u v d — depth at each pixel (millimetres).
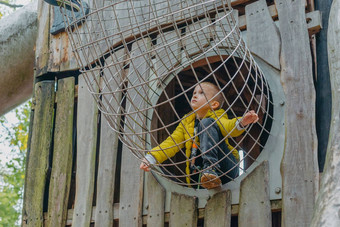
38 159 5387
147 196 4633
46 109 5539
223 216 4172
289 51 4379
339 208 2752
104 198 4863
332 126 3252
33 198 5258
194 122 4602
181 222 4344
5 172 13188
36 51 5875
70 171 5199
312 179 3967
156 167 4551
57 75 5723
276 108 4281
